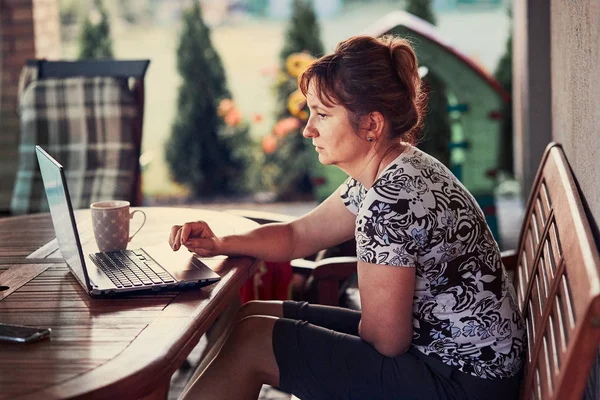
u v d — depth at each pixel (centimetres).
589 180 189
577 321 126
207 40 662
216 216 258
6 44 565
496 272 180
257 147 678
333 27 754
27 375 129
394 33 422
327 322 205
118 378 127
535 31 431
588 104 191
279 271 279
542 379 157
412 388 174
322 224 217
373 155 182
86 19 673
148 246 216
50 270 197
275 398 294
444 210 172
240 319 210
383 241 169
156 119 743
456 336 176
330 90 177
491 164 438
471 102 434
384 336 173
